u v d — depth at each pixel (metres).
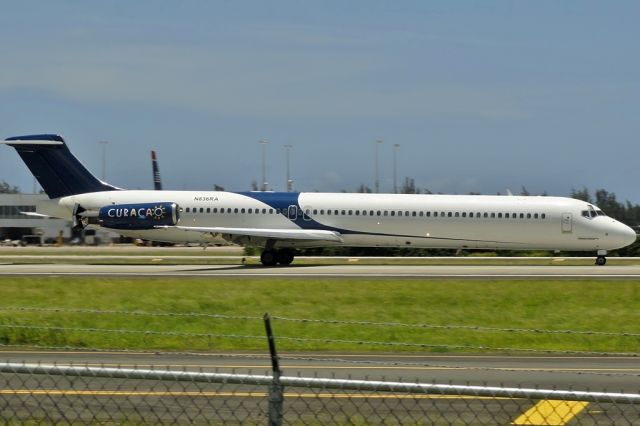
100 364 61.03
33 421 41.69
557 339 79.31
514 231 156.50
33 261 179.75
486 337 79.56
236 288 111.00
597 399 31.53
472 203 157.50
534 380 57.03
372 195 160.75
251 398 46.50
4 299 102.81
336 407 44.94
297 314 92.06
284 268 148.88
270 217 159.50
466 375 58.50
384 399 46.38
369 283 116.25
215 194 162.25
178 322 86.12
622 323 89.06
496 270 141.25
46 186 164.75
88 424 41.22
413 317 91.12
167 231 159.75
